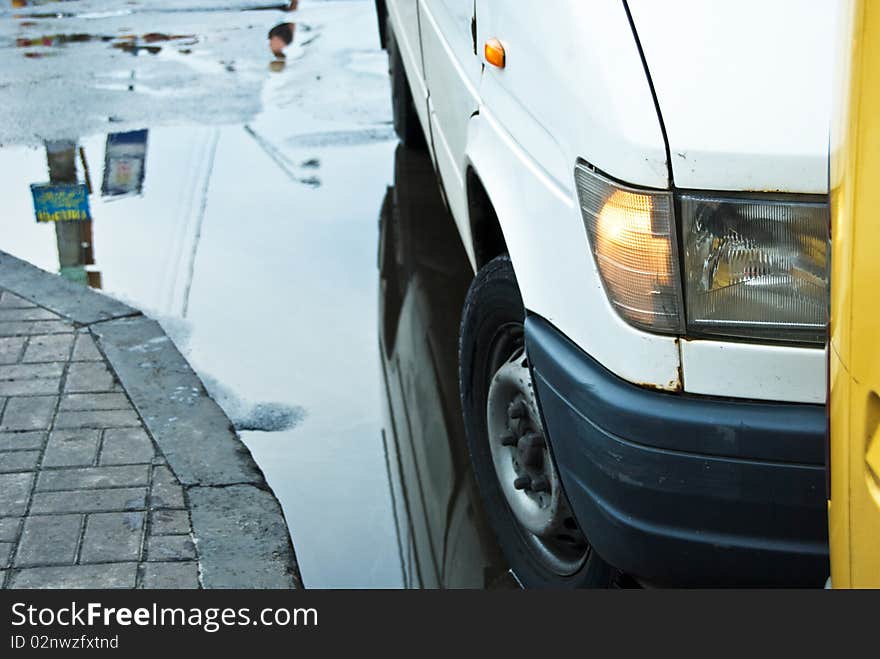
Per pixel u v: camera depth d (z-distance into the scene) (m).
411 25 4.90
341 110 7.73
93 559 3.18
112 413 3.87
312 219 6.08
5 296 4.71
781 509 2.37
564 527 2.99
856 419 1.73
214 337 4.89
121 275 5.46
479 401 3.38
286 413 4.32
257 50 9.16
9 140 7.19
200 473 3.56
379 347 4.81
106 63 8.78
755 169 2.30
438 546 3.56
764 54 2.38
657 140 2.34
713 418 2.35
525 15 2.89
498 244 3.55
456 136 3.72
